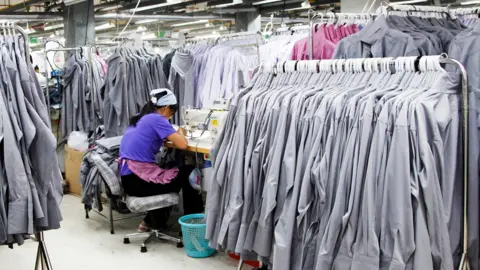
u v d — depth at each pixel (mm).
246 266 3541
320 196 2020
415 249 1793
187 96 5230
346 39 2926
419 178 1809
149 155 3875
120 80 5266
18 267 3615
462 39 2363
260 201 2252
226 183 2404
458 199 1984
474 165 2006
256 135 2299
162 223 4305
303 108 2152
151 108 4098
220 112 4113
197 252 3771
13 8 9344
